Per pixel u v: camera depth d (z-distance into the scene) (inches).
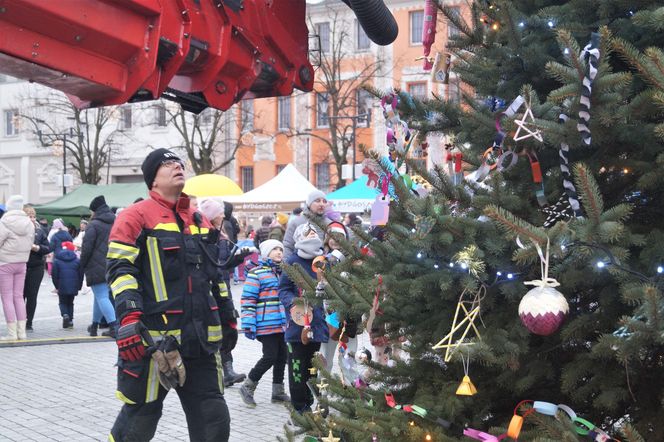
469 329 120.6
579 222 94.1
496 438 106.9
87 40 162.2
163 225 157.0
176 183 159.2
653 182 105.3
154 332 153.1
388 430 115.3
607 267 95.3
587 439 106.7
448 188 119.3
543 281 96.3
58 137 1668.3
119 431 155.1
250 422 260.2
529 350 117.6
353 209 813.9
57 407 277.9
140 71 172.1
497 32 125.8
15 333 431.5
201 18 185.0
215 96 200.1
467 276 109.2
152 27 172.4
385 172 121.9
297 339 243.6
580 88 97.0
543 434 101.9
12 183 1977.1
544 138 106.0
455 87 143.0
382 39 197.3
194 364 159.5
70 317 497.4
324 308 143.9
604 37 94.8
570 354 119.7
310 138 1705.2
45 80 165.9
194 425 160.9
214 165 1775.3
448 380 129.0
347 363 139.2
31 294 480.4
